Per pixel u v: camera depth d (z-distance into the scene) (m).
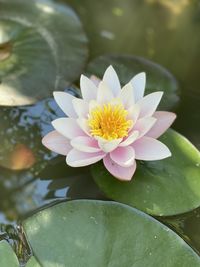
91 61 0.61
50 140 0.50
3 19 0.63
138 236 0.45
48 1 0.68
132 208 0.47
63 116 0.57
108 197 0.49
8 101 0.56
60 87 0.58
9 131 0.55
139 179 0.50
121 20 0.70
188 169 0.50
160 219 0.48
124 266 0.44
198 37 0.68
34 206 0.50
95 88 0.52
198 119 0.58
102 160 0.52
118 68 0.60
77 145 0.48
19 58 0.60
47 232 0.46
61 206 0.47
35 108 0.57
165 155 0.49
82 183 0.52
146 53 0.65
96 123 0.50
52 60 0.60
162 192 0.49
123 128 0.50
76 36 0.64
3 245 0.45
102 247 0.45
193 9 0.72
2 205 0.50
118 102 0.51
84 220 0.46
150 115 0.50
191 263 0.44
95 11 0.70
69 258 0.44
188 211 0.48
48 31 0.63
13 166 0.53
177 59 0.65
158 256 0.44
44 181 0.52
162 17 0.70
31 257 0.45
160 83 0.59
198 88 0.61
